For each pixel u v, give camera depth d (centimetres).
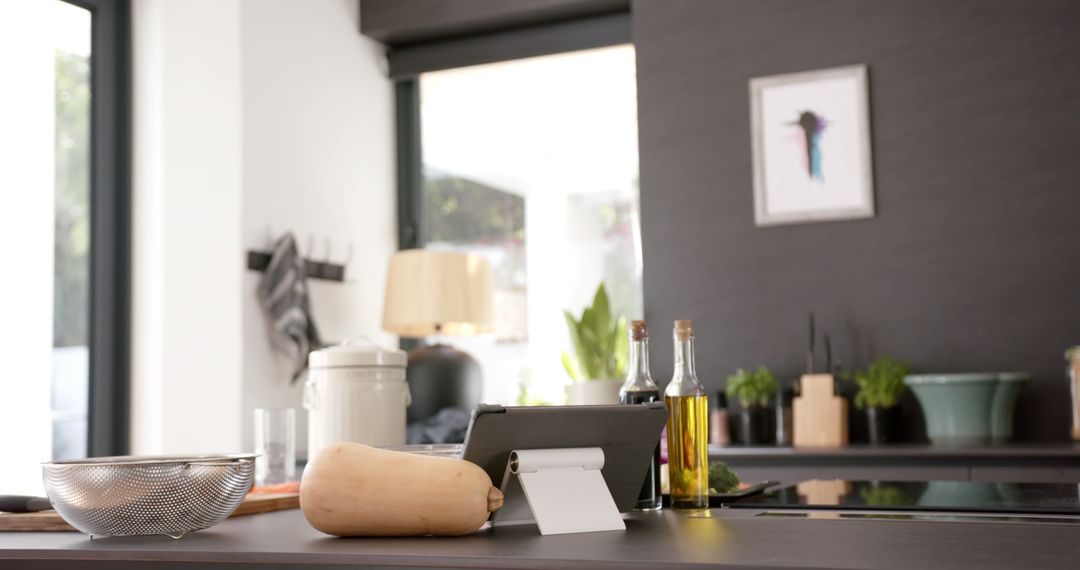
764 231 376
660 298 386
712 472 155
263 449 180
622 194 429
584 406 120
